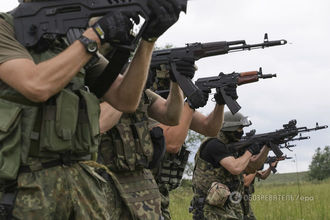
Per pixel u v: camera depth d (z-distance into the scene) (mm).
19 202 2531
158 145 4117
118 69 2936
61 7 2588
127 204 3832
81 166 2754
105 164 3875
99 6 2553
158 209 3992
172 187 5031
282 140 9062
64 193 2600
